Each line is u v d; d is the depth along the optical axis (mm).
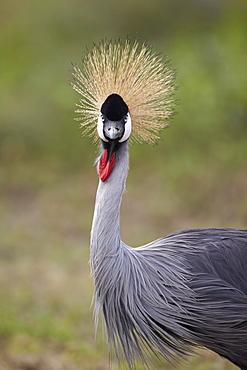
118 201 7324
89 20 28031
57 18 28047
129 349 7645
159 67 7898
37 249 15781
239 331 7516
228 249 7879
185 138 20172
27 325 11602
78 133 22094
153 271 7516
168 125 8055
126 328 7574
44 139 22500
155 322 7500
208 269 7656
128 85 7758
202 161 19047
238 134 19578
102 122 7266
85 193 19219
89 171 20672
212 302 7441
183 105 20062
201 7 26953
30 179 20391
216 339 7637
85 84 7855
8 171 21047
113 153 7293
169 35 26281
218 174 18094
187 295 7418
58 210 18297
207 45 21531
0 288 13406
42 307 12578
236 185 17312
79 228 17141
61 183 20047
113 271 7324
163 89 7902
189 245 7852
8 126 23172
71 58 24984
